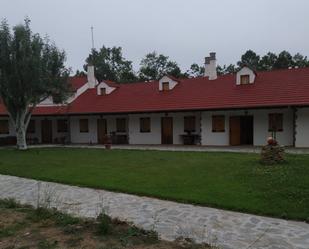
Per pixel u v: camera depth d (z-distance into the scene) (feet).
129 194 38.88
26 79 91.91
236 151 75.61
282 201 32.89
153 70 220.23
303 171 44.78
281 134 87.40
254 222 28.32
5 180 49.47
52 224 27.27
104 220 26.45
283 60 214.69
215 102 93.81
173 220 29.35
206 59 110.22
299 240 24.34
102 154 76.79
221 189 38.19
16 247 22.81
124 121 111.86
